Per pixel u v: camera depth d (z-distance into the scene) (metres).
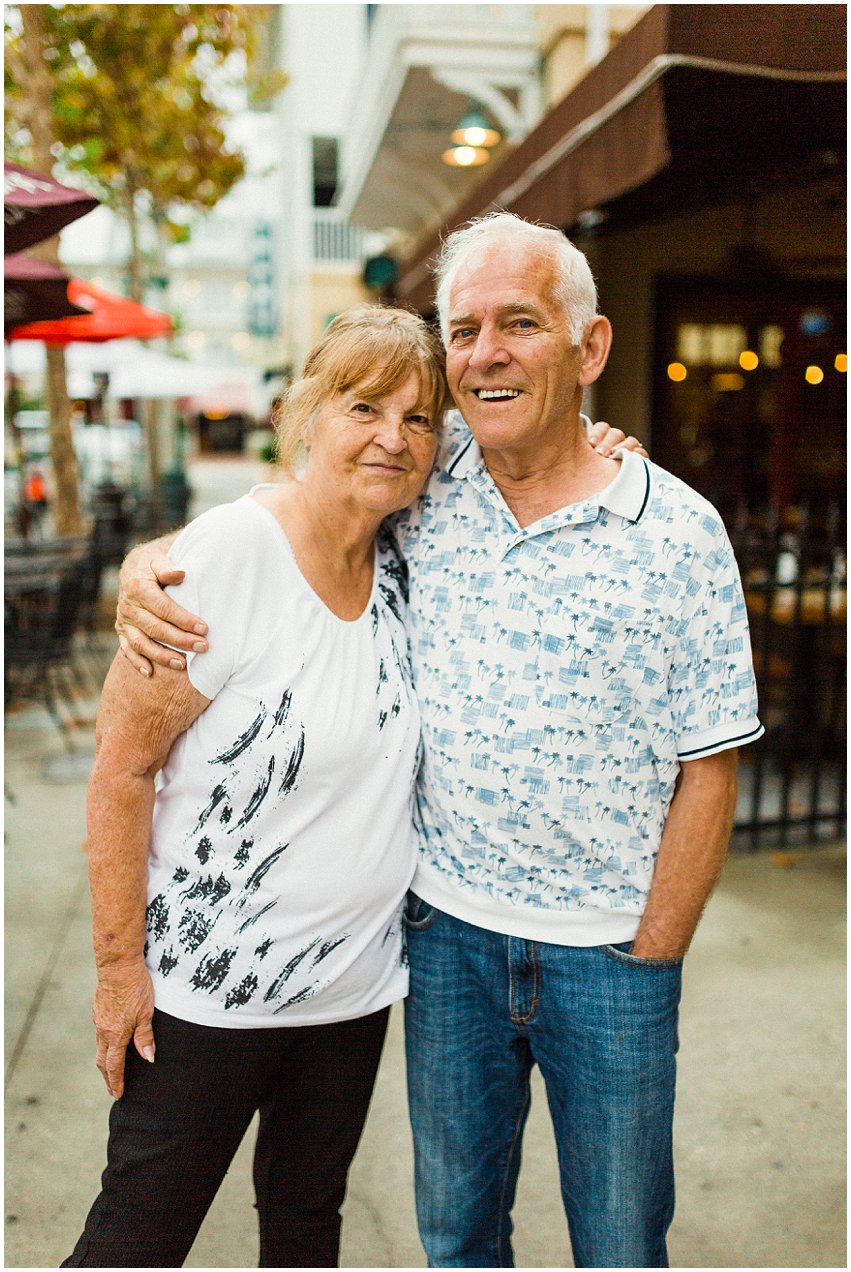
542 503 1.51
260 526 1.43
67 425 8.16
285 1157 1.65
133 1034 1.47
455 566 1.55
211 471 34.06
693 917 1.48
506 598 1.48
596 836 1.46
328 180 21.00
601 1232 1.53
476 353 1.40
